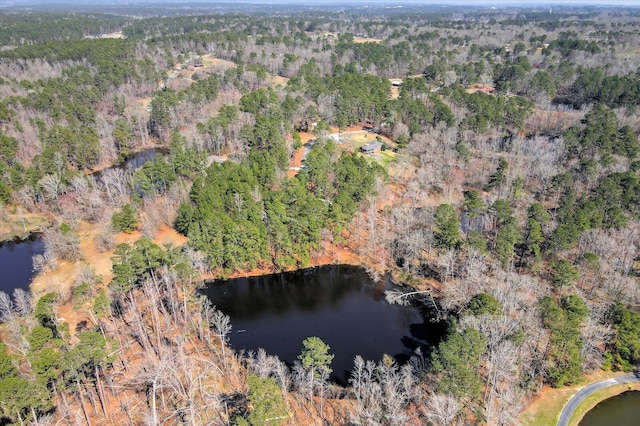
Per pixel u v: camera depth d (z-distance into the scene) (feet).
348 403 214.69
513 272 281.33
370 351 254.88
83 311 273.13
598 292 269.44
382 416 193.67
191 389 199.72
